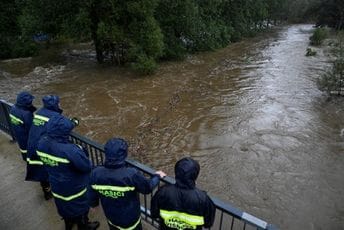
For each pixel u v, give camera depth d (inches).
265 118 568.7
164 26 1031.0
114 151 121.0
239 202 350.6
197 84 784.3
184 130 523.8
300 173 404.8
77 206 156.2
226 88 749.3
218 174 401.4
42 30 912.3
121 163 123.0
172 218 111.3
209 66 972.6
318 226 316.2
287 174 402.6
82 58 1063.6
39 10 885.8
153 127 537.3
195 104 644.7
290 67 941.2
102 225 184.7
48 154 145.3
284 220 324.2
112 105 643.5
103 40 877.2
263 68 937.5
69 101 668.7
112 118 576.4
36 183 227.9
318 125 539.5
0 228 187.8
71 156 142.7
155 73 882.8
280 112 595.2
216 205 126.6
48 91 734.5
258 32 1781.5
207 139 491.2
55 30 923.4
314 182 386.6
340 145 472.1
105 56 1055.0
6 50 1069.8
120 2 843.4
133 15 865.5
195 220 109.1
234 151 456.4
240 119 565.0
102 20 851.4
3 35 1082.7
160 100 669.9
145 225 180.9
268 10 2026.3
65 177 147.6
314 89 728.3
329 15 1969.7
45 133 153.6
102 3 823.7
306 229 312.2
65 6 860.6
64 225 187.3
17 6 1096.8
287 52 1178.6
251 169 412.8
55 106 178.2
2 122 291.1
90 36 885.2
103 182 124.8
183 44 1112.8
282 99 665.0
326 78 667.4
